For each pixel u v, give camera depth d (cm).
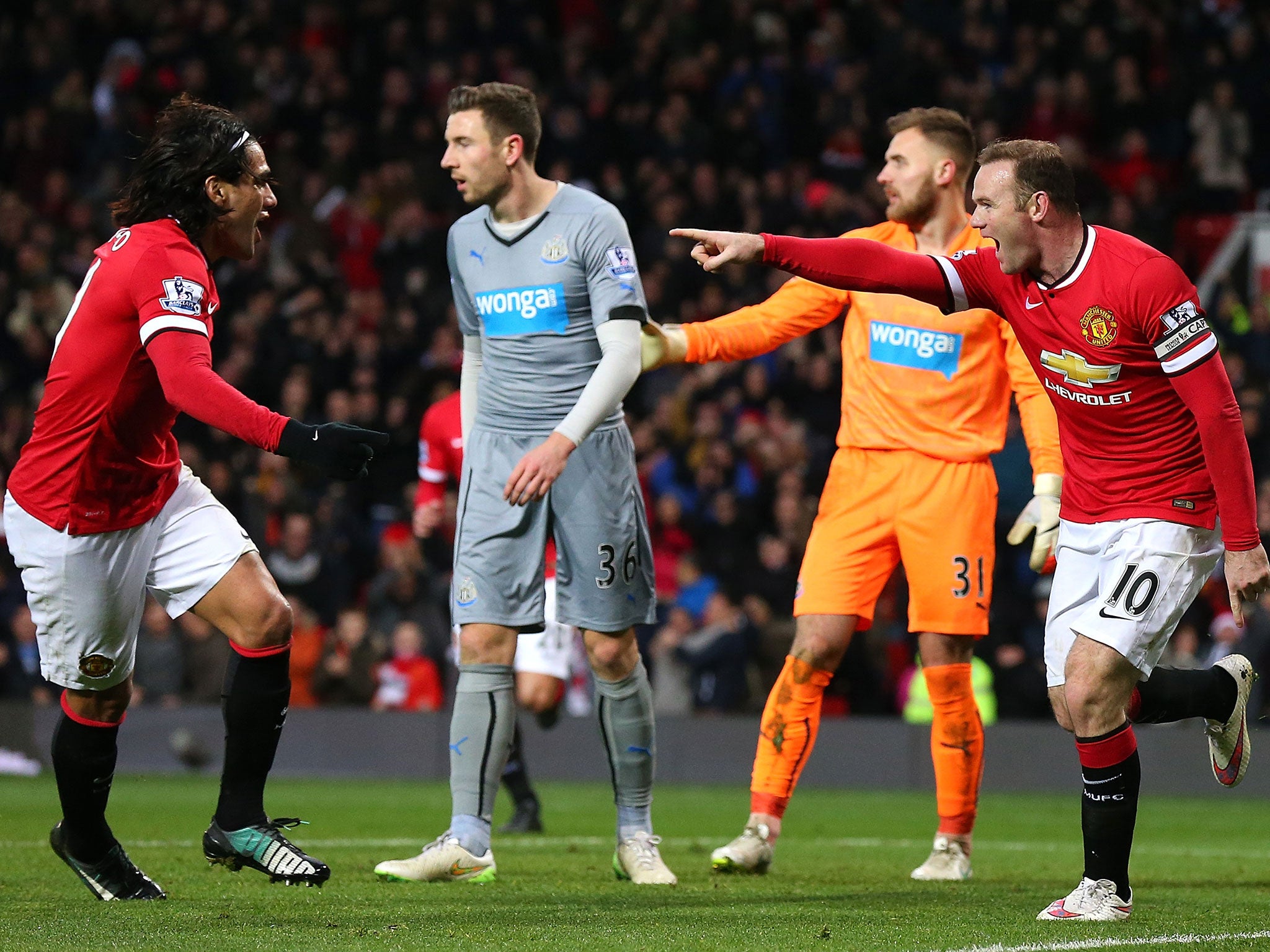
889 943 1002
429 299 4422
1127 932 1072
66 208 4834
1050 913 1148
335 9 5188
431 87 4938
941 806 1523
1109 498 1174
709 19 5150
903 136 1542
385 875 1355
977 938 1032
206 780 3231
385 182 4681
